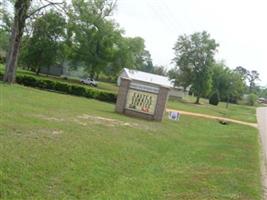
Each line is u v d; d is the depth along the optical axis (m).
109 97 38.78
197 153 16.09
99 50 73.25
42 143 11.38
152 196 8.99
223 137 24.25
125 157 12.58
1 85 30.38
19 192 7.69
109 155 12.19
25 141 11.16
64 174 9.30
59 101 26.17
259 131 35.06
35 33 62.22
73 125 15.88
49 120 15.84
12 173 8.45
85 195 8.40
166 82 82.25
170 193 9.45
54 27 65.50
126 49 74.69
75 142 12.58
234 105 104.25
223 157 15.80
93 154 11.70
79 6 68.19
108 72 75.94
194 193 9.66
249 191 10.72
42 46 67.50
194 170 12.54
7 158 9.21
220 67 104.94
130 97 26.27
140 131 18.75
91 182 9.26
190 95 105.25
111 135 15.61
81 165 10.32
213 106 79.12
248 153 18.19
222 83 105.44
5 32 66.12
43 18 37.34
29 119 14.90
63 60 74.38
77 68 78.00
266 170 14.77
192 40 79.88
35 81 39.66
